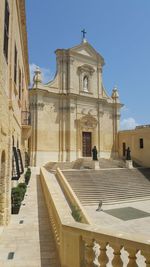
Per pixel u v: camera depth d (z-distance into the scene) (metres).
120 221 18.22
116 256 4.28
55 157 39.50
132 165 40.19
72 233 5.52
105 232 4.57
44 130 38.59
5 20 9.41
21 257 7.44
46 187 16.31
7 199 10.98
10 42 11.19
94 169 32.41
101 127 45.34
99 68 45.94
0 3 7.78
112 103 47.59
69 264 5.57
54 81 40.84
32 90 37.88
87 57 44.44
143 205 23.98
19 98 18.42
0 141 8.41
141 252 3.85
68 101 41.31
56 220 7.86
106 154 45.59
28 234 9.80
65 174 28.67
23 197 17.20
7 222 11.01
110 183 28.98
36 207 15.26
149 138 42.50
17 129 16.80
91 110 44.09
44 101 39.28
